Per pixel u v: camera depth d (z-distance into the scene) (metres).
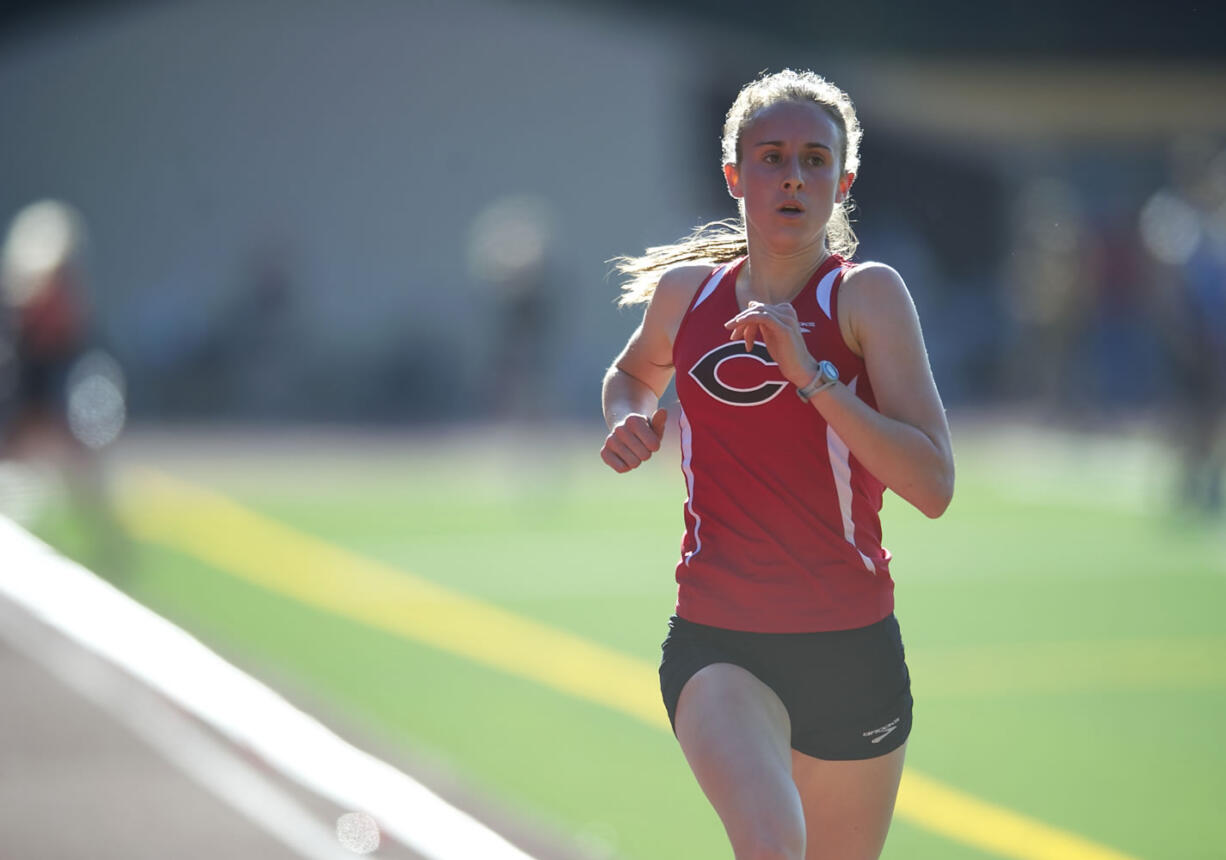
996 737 26.09
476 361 85.94
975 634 34.66
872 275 12.72
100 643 31.47
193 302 84.19
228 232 84.94
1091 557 45.50
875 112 93.69
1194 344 51.31
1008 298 92.88
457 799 21.61
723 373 12.93
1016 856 19.88
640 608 37.06
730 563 13.07
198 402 82.94
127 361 82.88
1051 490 60.62
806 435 12.73
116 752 24.08
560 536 48.91
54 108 83.62
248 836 20.08
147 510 52.72
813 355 12.73
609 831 20.62
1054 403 80.31
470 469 64.88
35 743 24.53
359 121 85.75
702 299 13.52
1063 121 96.19
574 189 86.69
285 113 85.25
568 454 69.75
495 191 86.44
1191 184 50.34
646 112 86.75
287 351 84.25
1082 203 99.19
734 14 86.94
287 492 57.84
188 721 25.89
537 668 30.67
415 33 85.88
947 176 99.31
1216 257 50.31
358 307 85.88
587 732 25.88
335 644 32.62
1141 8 89.25
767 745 12.20
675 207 87.19
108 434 42.09
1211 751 25.12
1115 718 27.36
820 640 12.84
